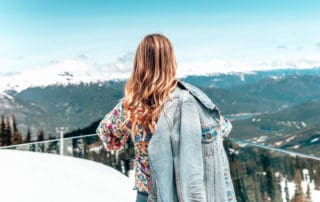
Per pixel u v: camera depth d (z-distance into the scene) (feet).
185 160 4.68
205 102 4.92
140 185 5.19
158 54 5.04
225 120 5.37
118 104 5.35
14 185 10.89
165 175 4.72
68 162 16.40
